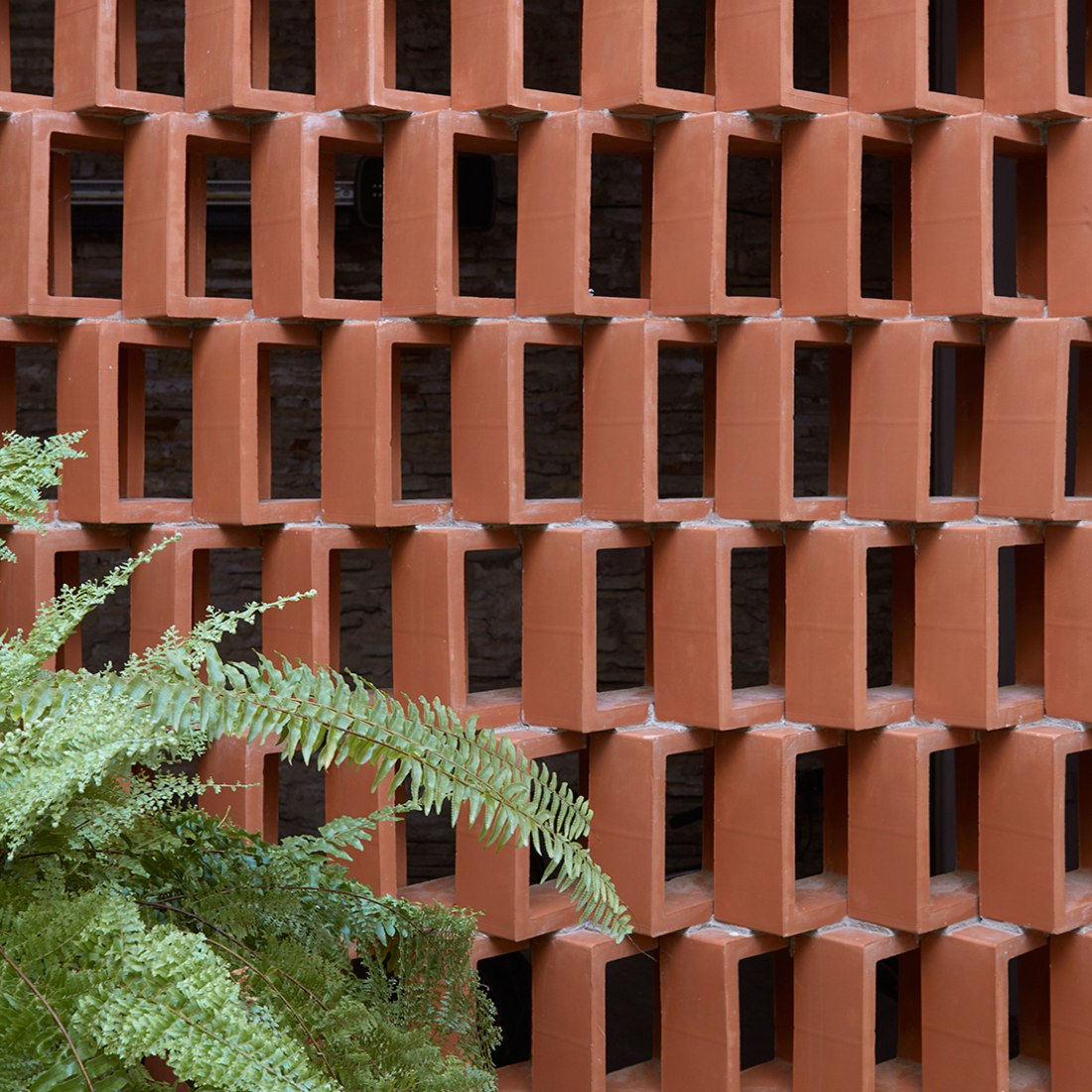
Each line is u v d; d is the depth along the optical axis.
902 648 2.78
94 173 5.55
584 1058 2.51
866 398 2.58
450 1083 1.16
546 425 5.82
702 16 5.72
